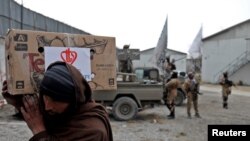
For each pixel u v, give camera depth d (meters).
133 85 9.70
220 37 38.16
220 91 26.02
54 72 1.23
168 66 13.45
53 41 5.77
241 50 36.12
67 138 1.24
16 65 5.03
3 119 9.05
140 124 9.10
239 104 16.19
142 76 13.66
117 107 9.50
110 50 6.77
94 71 6.67
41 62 5.12
